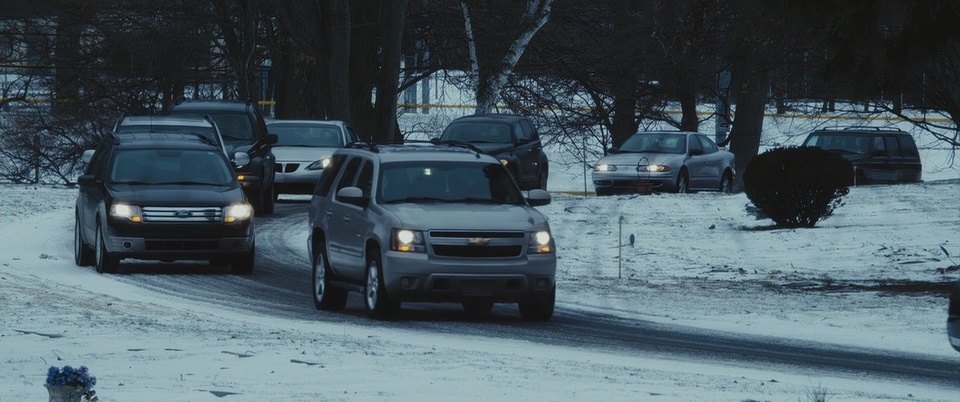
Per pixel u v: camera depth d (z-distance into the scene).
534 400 29.42
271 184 98.25
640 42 158.25
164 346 38.31
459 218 48.38
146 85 160.50
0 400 28.64
